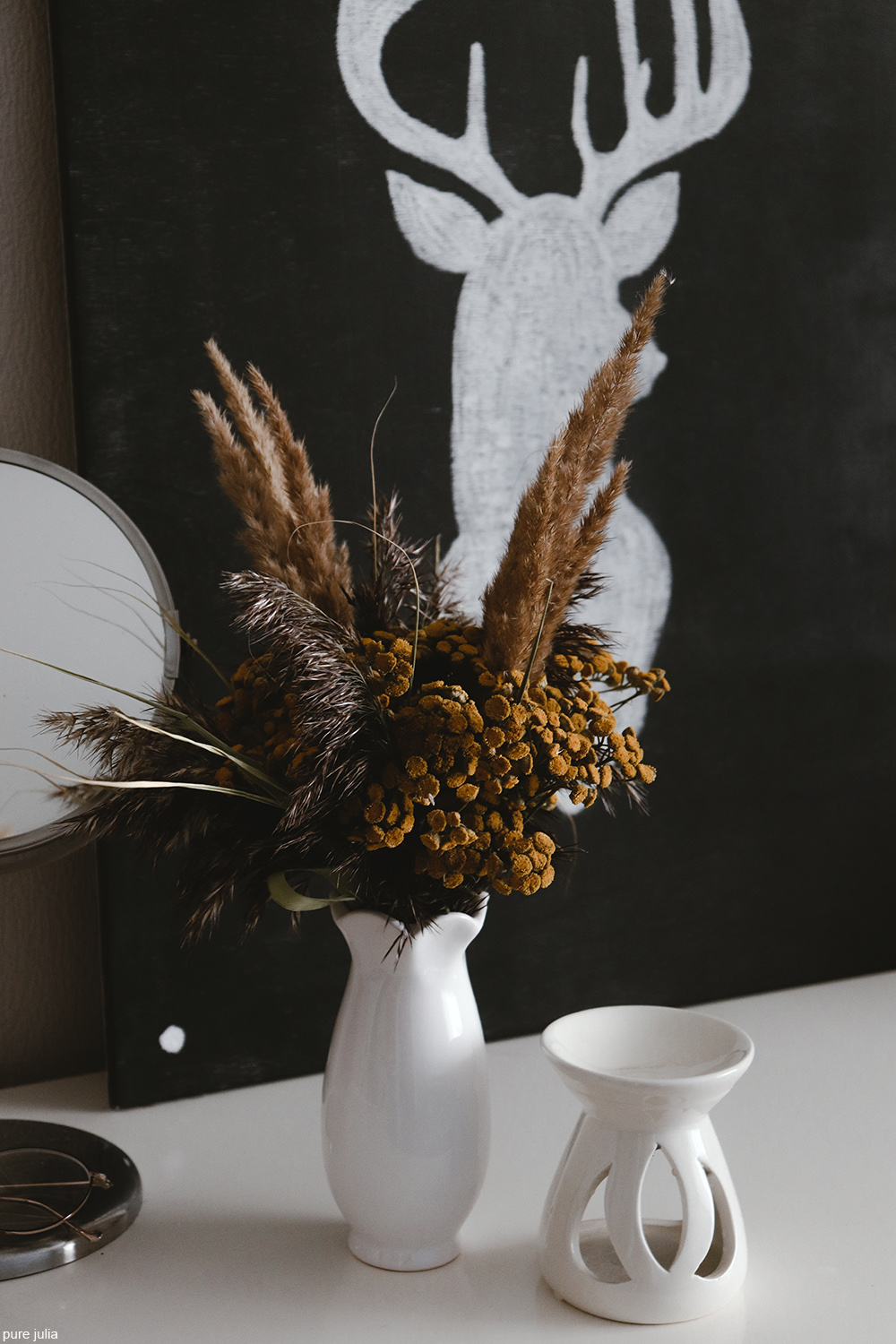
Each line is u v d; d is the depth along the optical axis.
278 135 0.88
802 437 1.09
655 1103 0.60
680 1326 0.63
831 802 1.14
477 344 0.96
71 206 0.83
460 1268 0.69
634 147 1.00
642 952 1.07
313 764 0.60
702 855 1.09
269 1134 0.86
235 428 0.88
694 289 1.04
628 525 1.03
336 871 0.64
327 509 0.70
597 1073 0.60
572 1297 0.65
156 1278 0.68
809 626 1.11
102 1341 0.62
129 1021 0.90
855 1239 0.71
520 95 0.96
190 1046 0.92
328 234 0.91
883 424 1.12
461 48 0.93
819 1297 0.65
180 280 0.87
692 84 1.01
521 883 0.60
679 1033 0.69
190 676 0.89
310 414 0.92
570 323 1.00
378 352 0.93
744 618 1.08
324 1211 0.75
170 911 0.90
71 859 0.94
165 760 0.65
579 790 0.64
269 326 0.90
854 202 1.08
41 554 0.77
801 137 1.06
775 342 1.07
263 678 0.66
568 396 1.00
